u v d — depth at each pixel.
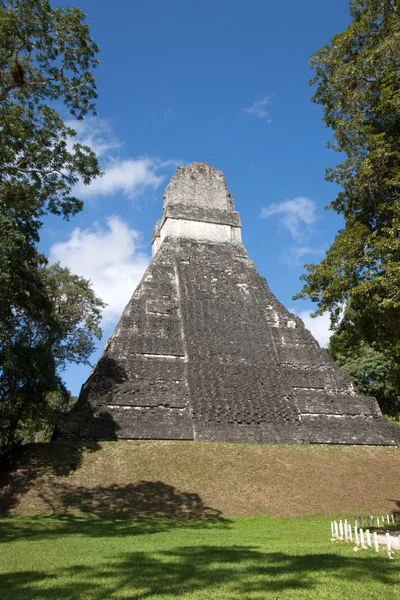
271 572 7.81
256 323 30.66
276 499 18.66
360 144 15.05
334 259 14.62
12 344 19.36
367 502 18.77
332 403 27.72
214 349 28.27
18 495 17.77
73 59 16.83
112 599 6.40
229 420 25.33
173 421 24.52
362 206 15.07
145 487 18.92
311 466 22.08
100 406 24.06
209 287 31.78
